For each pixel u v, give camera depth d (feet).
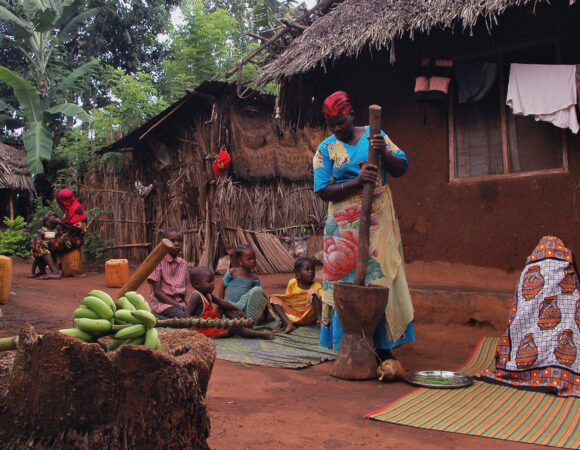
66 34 58.85
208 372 6.85
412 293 19.39
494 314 17.83
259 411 10.07
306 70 20.38
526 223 18.92
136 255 43.70
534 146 19.21
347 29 20.24
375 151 12.51
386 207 13.48
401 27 18.26
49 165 53.67
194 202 36.63
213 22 63.77
